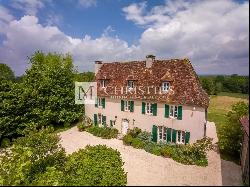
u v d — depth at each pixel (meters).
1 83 27.34
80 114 34.97
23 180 15.60
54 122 34.31
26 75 33.53
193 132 23.59
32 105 30.36
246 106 22.64
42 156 18.58
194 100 23.39
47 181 14.98
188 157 20.64
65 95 33.91
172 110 25.16
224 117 41.44
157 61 29.00
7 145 26.48
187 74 25.64
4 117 26.33
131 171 18.73
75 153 19.05
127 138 25.47
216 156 21.84
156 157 21.83
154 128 26.34
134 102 28.00
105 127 30.03
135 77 29.16
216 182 16.47
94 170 15.77
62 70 34.91
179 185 16.00
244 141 18.66
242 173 17.84
